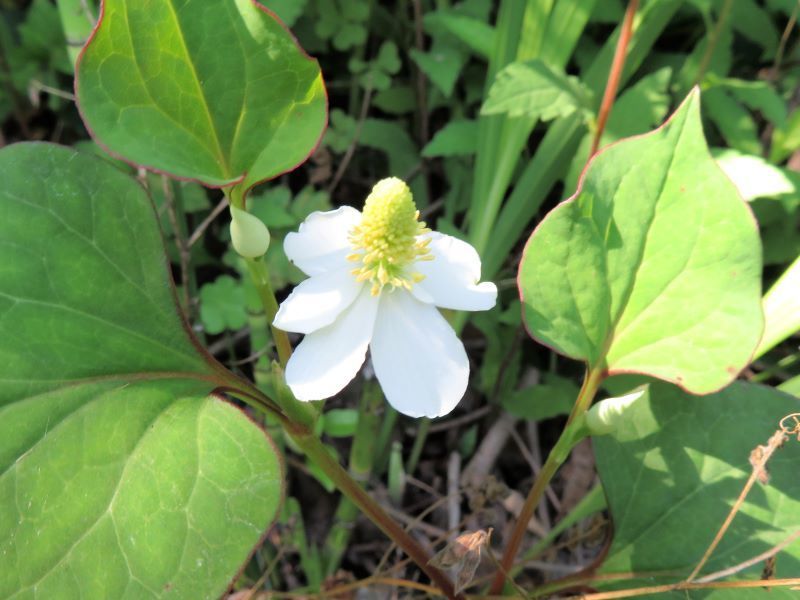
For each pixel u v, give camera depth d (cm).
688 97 10
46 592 8
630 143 10
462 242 10
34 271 9
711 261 10
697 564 11
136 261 10
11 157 10
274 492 9
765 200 18
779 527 11
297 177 22
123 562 9
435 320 10
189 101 9
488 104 16
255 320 16
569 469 18
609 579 12
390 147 21
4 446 9
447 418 20
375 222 9
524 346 20
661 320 10
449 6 21
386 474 18
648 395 12
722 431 12
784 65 20
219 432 9
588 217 10
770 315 13
